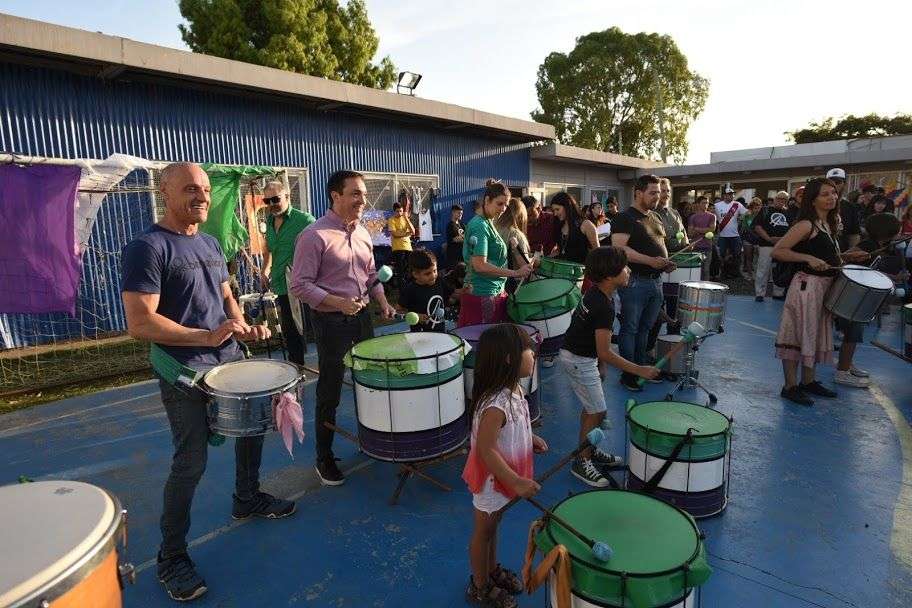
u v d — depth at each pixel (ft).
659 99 95.71
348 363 9.29
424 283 13.84
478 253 12.74
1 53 20.34
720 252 37.63
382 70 68.18
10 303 15.98
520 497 6.39
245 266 24.44
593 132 99.14
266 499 9.99
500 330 6.84
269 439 13.10
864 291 13.28
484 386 6.84
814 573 8.16
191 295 7.77
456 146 40.96
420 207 38.68
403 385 8.91
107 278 23.86
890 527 9.23
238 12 56.24
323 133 32.27
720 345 20.80
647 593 5.30
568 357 10.64
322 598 7.88
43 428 14.17
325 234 10.08
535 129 42.98
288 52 56.95
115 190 17.93
